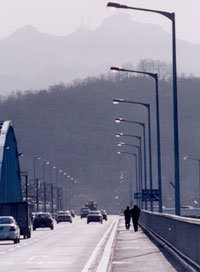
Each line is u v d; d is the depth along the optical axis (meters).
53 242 92.38
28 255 66.19
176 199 74.19
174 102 73.75
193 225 45.78
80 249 74.62
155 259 53.22
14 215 111.75
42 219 153.62
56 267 51.41
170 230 67.12
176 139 74.00
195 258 44.50
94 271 44.97
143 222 152.12
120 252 63.94
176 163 73.62
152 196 144.12
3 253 70.00
